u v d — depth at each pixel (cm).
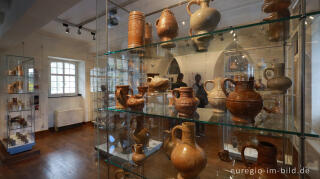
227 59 135
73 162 255
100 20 139
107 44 125
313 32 74
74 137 386
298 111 71
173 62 154
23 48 385
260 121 74
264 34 87
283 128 66
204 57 142
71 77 523
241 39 97
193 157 77
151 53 127
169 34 95
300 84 65
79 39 464
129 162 119
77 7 268
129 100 103
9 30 243
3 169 235
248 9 101
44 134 413
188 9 89
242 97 67
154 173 103
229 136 133
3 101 350
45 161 260
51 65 473
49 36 431
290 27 75
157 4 124
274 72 96
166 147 115
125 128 130
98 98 158
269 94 92
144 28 105
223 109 88
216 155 119
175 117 86
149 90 116
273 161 70
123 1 127
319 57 73
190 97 85
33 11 183
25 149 286
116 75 135
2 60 353
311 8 65
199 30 83
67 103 503
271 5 68
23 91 327
